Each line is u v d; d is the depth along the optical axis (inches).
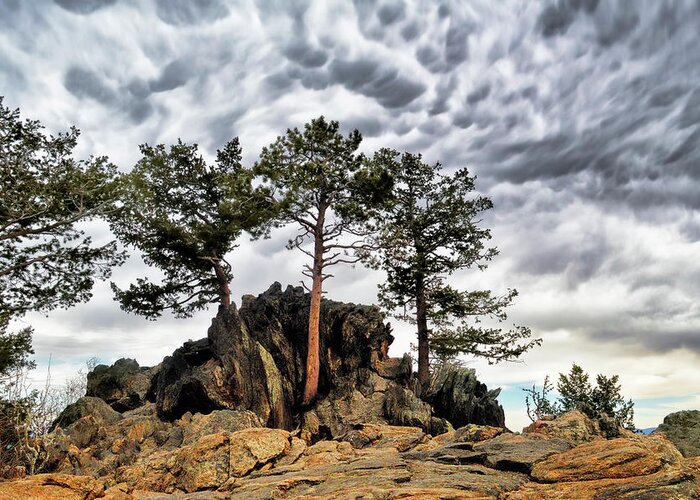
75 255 1116.5
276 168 1189.7
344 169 1209.4
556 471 431.8
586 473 414.9
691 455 557.6
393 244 1246.9
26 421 622.2
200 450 582.6
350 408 976.9
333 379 1075.3
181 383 976.3
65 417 910.4
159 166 1381.6
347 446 657.6
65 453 684.7
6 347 802.8
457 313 1323.8
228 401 949.2
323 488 450.3
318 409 995.9
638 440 466.9
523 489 410.0
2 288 1068.5
